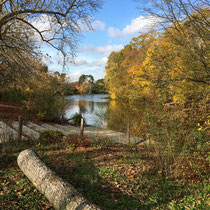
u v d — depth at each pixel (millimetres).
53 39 8977
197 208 3059
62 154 5848
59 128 11086
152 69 6258
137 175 4332
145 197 3500
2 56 9922
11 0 7008
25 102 14859
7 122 10984
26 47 9609
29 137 7809
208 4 3674
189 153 4414
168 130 4645
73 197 2885
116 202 3344
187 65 4883
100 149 6469
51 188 3207
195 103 4926
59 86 14758
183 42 4367
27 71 10758
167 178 4059
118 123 9461
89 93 61625
